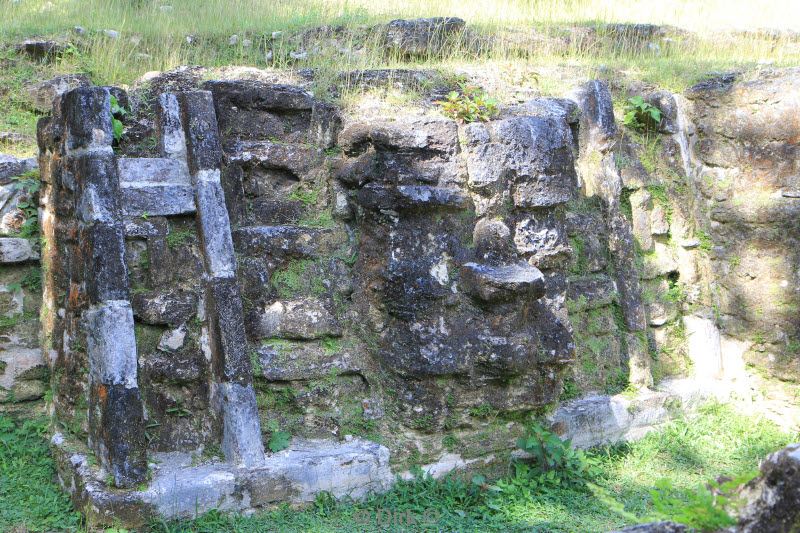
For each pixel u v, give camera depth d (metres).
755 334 6.76
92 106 4.65
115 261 4.56
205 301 4.91
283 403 5.16
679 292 6.90
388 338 5.25
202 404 4.90
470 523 4.78
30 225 5.45
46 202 5.33
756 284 6.74
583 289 6.20
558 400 5.72
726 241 6.90
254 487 4.68
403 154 5.20
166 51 7.12
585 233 6.34
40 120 5.33
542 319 5.53
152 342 4.80
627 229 6.50
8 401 5.42
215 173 5.00
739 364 6.86
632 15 10.43
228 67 5.93
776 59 8.38
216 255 4.88
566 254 5.66
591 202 6.49
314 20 8.21
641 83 7.11
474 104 5.62
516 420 5.50
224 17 8.34
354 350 5.34
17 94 6.14
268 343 5.14
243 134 5.41
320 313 5.27
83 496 4.48
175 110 5.09
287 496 4.78
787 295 6.60
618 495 5.27
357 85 5.95
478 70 6.60
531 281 5.24
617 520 4.89
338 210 5.51
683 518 2.74
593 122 6.46
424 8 9.25
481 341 5.21
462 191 5.31
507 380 5.33
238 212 5.29
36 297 5.52
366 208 5.29
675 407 6.39
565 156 5.64
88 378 4.72
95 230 4.54
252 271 5.17
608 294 6.34
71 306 4.89
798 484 2.46
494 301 5.20
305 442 5.14
